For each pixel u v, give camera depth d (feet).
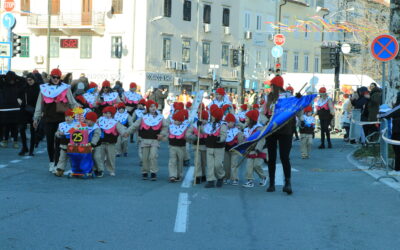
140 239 23.52
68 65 170.09
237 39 193.57
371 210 30.55
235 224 26.68
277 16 210.59
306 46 224.94
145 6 161.27
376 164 50.21
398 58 60.34
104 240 23.21
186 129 40.16
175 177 40.32
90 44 168.04
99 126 42.65
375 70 157.79
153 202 31.86
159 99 90.58
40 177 40.65
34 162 49.44
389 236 24.88
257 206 31.30
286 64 215.92
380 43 49.60
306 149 59.93
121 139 57.31
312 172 47.42
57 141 42.16
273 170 36.65
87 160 40.75
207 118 38.19
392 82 60.90
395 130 45.57
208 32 182.39
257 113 40.34
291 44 217.36
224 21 188.55
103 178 41.27
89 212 28.66
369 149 60.54
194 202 32.14
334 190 37.32
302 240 23.91
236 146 36.86
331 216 28.89
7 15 97.19
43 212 28.40
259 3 202.28
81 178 40.73
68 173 40.93
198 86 179.01
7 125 61.67
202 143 40.32
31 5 171.73
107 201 31.78
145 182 39.83
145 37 161.38
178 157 40.63
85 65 168.45
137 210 29.45
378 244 23.47
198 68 179.42
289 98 35.22
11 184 37.19
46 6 170.40
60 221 26.50
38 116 43.32
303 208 30.89
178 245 22.70
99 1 165.89
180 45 173.06
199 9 178.81
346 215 29.19
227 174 40.22
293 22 217.97
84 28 165.99
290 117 34.60
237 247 22.63
